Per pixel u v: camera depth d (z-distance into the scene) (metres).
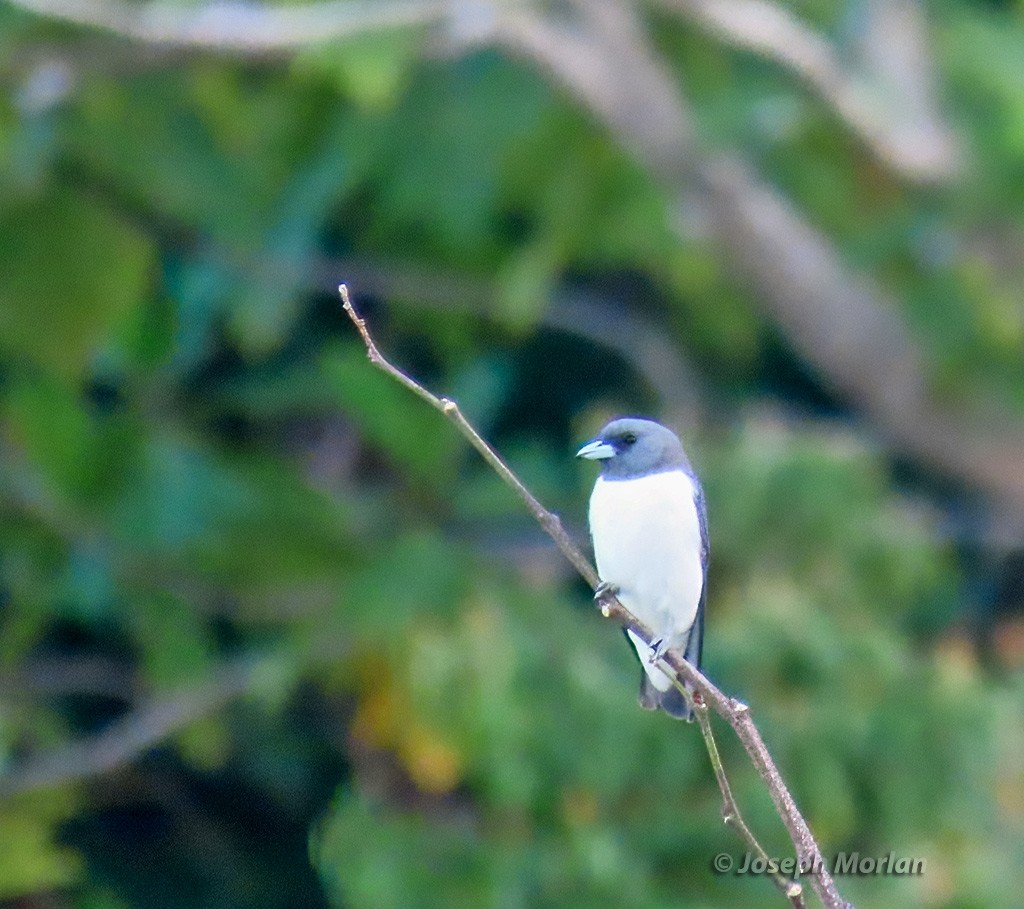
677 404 17.80
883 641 12.54
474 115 14.93
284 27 12.54
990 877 12.10
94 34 12.60
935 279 16.52
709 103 15.70
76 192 13.55
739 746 12.24
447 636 12.95
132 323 15.34
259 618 14.92
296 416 17.94
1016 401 16.66
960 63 15.99
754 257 15.58
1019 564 18.86
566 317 18.53
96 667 16.45
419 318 17.56
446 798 12.62
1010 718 12.89
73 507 14.26
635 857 12.04
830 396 19.25
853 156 16.33
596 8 14.41
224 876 16.86
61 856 14.32
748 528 13.16
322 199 14.88
